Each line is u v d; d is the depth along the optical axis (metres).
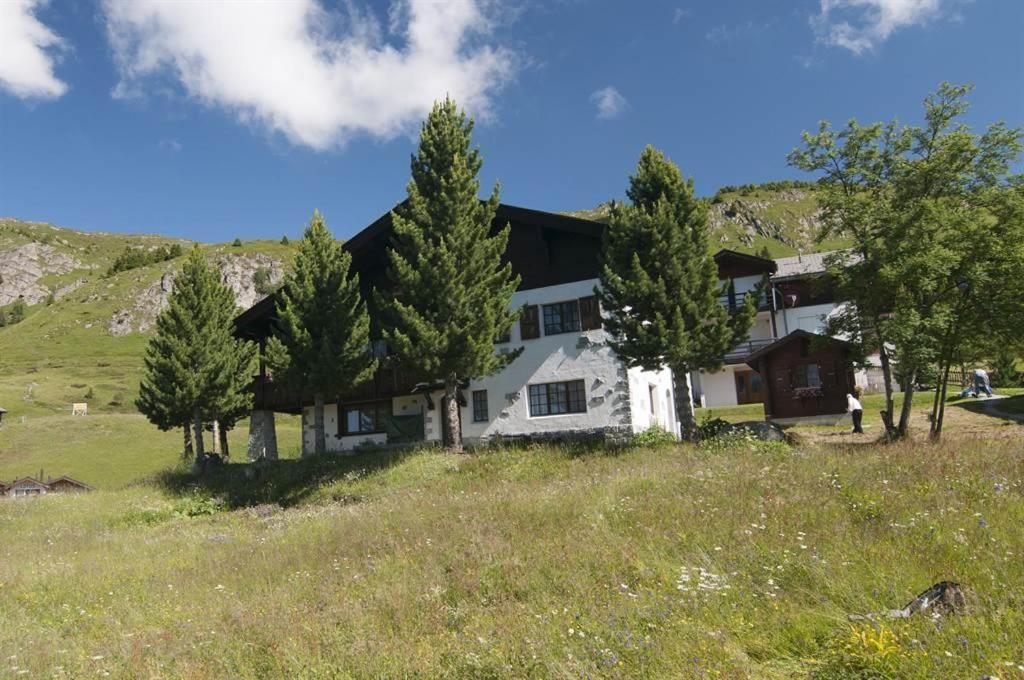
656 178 24.16
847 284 21.95
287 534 15.65
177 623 9.16
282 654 7.03
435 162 26.14
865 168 22.55
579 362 26.89
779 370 34.97
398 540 12.24
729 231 165.25
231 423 37.34
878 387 39.50
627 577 8.07
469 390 28.72
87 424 70.81
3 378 107.19
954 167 21.34
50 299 196.75
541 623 6.71
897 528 8.52
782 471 13.32
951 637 5.14
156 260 190.75
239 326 33.78
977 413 28.16
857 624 5.67
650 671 5.26
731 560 8.06
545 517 11.74
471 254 24.81
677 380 23.62
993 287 20.50
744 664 5.24
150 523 23.23
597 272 27.25
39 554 17.47
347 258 27.94
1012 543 7.56
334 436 31.75
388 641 6.99
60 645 8.95
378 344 30.16
